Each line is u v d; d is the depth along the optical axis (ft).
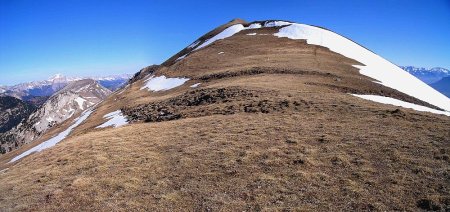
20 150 260.42
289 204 49.49
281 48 277.64
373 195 49.39
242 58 256.52
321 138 74.64
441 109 172.55
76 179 66.74
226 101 134.31
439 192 48.24
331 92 144.05
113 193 59.67
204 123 102.53
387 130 77.30
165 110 150.51
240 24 397.39
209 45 338.75
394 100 133.90
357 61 243.40
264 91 136.87
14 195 65.67
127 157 77.97
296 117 96.58
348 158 63.00
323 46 281.13
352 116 93.50
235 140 80.53
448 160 58.03
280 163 63.87
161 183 61.46
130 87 327.26
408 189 49.98
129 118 163.94
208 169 65.46
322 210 46.91
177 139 88.63
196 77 232.53
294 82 159.22
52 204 58.08
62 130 268.21
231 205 50.96
